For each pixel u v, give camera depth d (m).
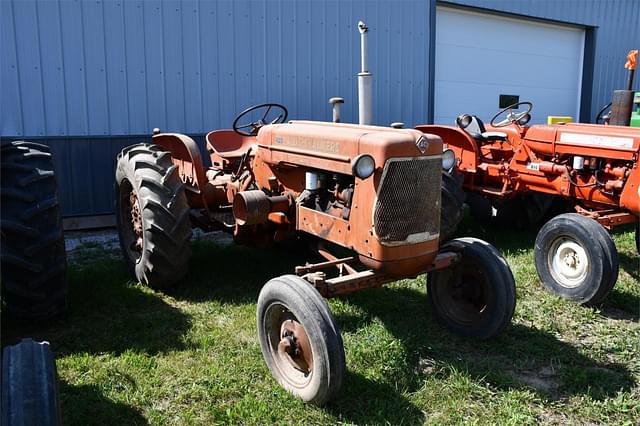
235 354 2.97
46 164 3.22
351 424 2.39
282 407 2.50
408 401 2.57
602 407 2.56
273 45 6.32
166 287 3.81
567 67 9.95
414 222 2.66
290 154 3.21
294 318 2.60
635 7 10.55
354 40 6.88
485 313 3.06
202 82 5.96
